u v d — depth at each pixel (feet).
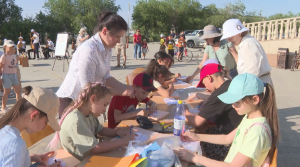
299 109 17.74
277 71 34.60
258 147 5.08
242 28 10.14
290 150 11.83
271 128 5.40
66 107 7.67
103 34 7.48
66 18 145.89
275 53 39.34
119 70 34.78
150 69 11.71
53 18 142.31
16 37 121.39
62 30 147.95
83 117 6.63
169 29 146.82
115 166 5.28
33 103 4.88
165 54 13.57
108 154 6.09
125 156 5.87
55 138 7.54
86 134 6.19
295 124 14.96
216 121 7.64
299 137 13.20
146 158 5.45
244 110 5.40
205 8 152.05
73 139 6.18
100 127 7.46
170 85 12.11
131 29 151.94
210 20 146.10
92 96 6.40
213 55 13.75
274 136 5.41
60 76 30.83
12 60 16.70
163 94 11.16
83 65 7.44
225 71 8.96
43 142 12.54
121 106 8.79
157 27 147.43
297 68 36.37
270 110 5.36
